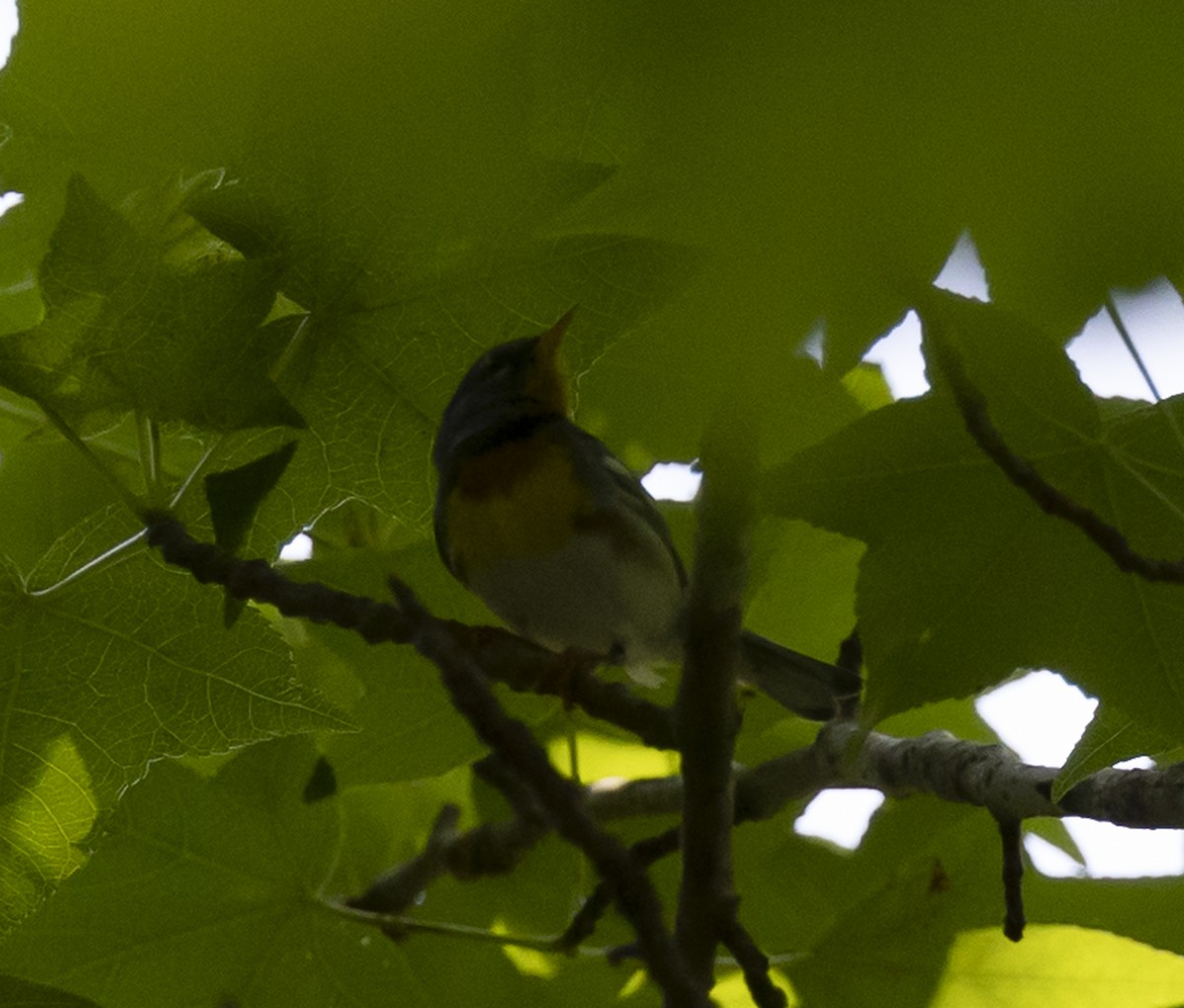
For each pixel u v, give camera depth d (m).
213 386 6.57
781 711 9.71
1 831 7.46
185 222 6.85
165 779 8.81
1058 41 1.98
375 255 6.51
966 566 6.24
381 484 7.47
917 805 9.83
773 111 2.04
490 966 10.47
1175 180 1.99
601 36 2.30
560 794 5.20
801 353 2.51
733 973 8.09
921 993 7.89
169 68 2.36
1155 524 6.19
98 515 7.37
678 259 5.95
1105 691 6.27
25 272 8.20
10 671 7.38
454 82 2.42
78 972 8.78
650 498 9.12
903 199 2.11
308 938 8.96
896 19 1.98
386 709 9.37
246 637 7.43
